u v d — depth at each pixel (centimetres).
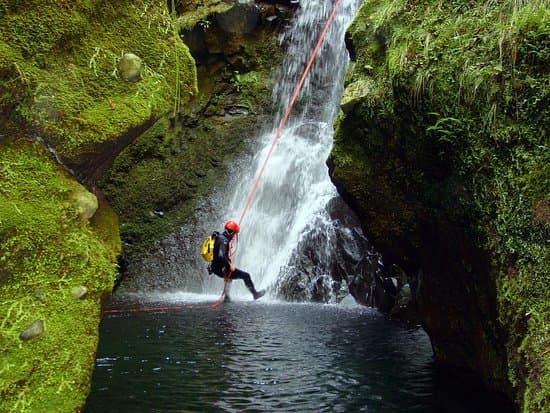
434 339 510
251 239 1130
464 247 383
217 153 1255
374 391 433
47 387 214
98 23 282
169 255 1131
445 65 362
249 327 686
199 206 1194
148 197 1177
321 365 510
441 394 425
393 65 399
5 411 202
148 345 584
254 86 1320
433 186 402
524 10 330
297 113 1329
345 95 455
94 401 404
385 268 855
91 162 276
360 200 475
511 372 297
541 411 244
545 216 288
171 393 425
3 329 216
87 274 245
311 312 806
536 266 285
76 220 255
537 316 273
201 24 1222
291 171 1184
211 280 1081
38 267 234
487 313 380
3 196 237
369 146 456
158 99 293
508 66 327
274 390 435
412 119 388
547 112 308
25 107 251
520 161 312
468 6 380
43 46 258
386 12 442
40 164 253
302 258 988
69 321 231
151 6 307
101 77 275
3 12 250
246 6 1265
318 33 1359
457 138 350
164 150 1223
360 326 699
